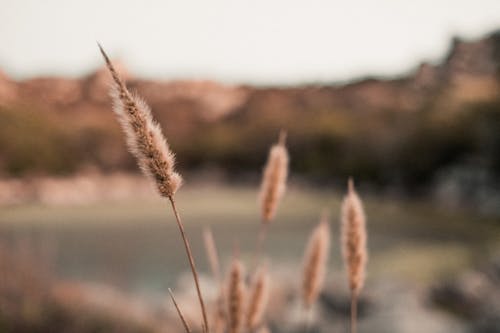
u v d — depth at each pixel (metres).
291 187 77.94
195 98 143.75
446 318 15.33
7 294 7.62
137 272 22.81
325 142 87.00
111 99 1.21
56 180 72.06
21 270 8.30
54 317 7.61
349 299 17.03
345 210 1.80
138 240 33.91
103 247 28.64
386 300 17.05
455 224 40.91
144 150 1.21
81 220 45.44
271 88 150.00
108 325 8.12
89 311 8.22
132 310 9.27
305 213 50.22
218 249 31.28
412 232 37.12
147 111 1.24
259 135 109.00
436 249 29.19
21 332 7.10
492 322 14.48
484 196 52.03
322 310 16.41
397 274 22.70
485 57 106.94
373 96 122.12
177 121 129.88
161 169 1.21
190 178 102.94
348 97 129.75
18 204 58.88
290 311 16.02
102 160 83.06
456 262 24.67
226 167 110.44
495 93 74.88
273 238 36.03
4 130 65.19
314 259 2.05
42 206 58.25
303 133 94.44
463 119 66.81
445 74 107.81
